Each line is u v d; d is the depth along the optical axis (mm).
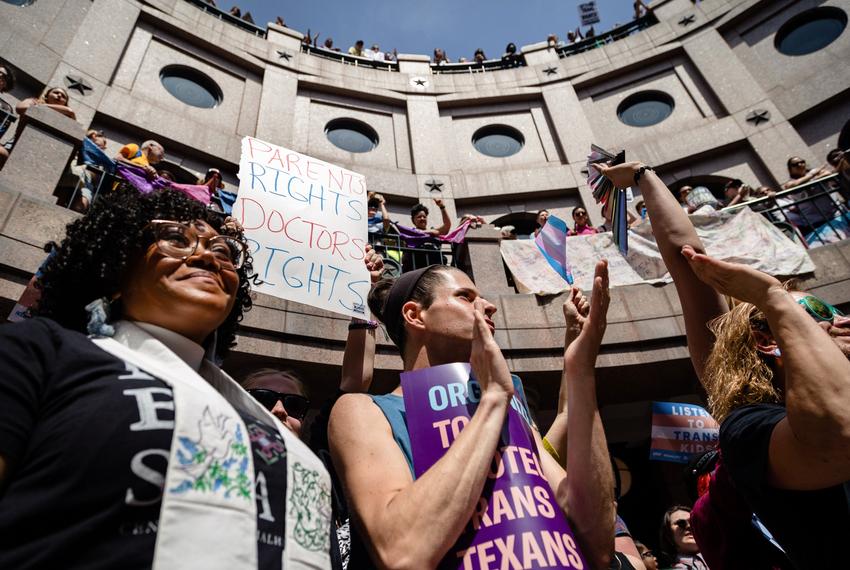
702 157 11477
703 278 1646
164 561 933
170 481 1016
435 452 1439
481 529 1285
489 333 1551
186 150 10172
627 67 13156
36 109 5395
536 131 12883
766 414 1554
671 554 4312
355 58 13648
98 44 10172
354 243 3625
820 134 10711
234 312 2061
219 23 12180
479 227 7023
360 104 12781
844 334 1782
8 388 1025
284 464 1267
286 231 3383
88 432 1013
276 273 3184
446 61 14562
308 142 11680
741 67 12055
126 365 1176
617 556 2613
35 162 5180
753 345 1784
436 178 11781
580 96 13289
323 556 1225
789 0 12188
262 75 12227
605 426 7746
